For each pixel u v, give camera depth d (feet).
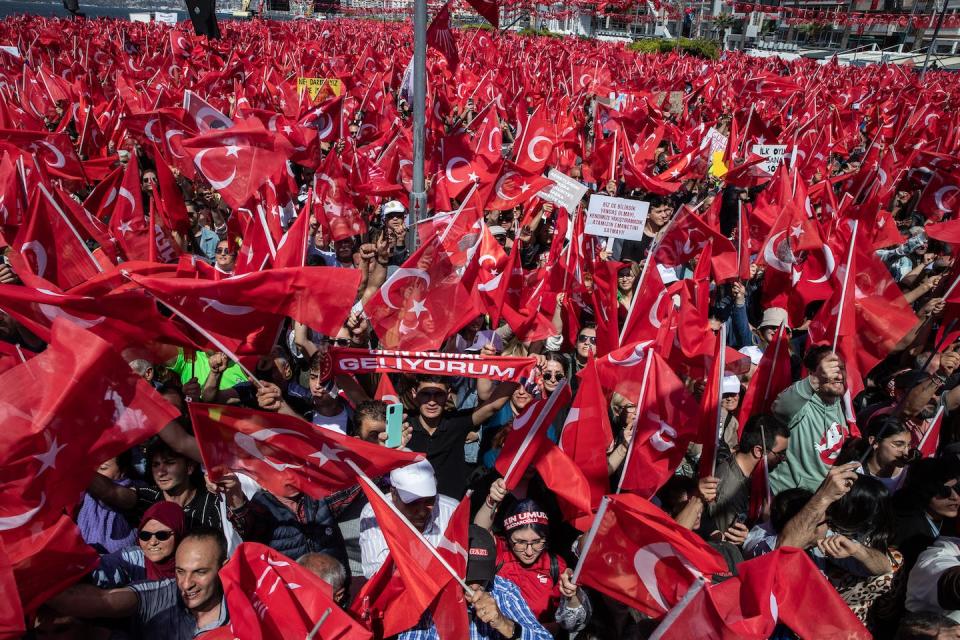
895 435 15.08
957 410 17.72
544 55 101.76
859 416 18.80
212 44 84.33
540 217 30.83
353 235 27.04
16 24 104.58
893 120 58.65
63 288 16.75
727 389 16.97
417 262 15.47
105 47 77.36
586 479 14.02
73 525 9.76
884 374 22.67
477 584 11.21
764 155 38.34
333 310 13.58
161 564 11.88
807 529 11.59
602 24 191.42
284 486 11.72
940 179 32.09
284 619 9.68
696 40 139.33
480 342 19.75
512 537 12.69
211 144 22.38
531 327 19.88
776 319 22.09
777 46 167.02
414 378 15.83
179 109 29.48
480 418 15.81
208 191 30.78
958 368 20.43
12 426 9.19
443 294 15.94
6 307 12.15
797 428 16.33
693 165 37.78
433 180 31.12
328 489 11.64
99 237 21.43
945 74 112.57
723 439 17.16
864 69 112.27
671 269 24.76
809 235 21.94
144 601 10.93
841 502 12.16
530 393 16.33
